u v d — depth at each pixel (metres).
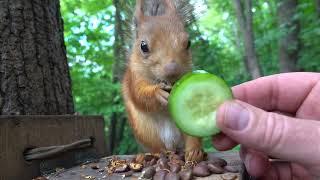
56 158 0.20
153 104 0.22
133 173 0.18
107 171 0.18
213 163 0.17
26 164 0.18
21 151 0.18
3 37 0.23
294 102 0.20
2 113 0.22
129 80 0.24
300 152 0.13
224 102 0.14
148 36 0.21
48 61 0.25
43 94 0.24
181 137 0.23
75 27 0.65
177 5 0.23
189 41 0.21
